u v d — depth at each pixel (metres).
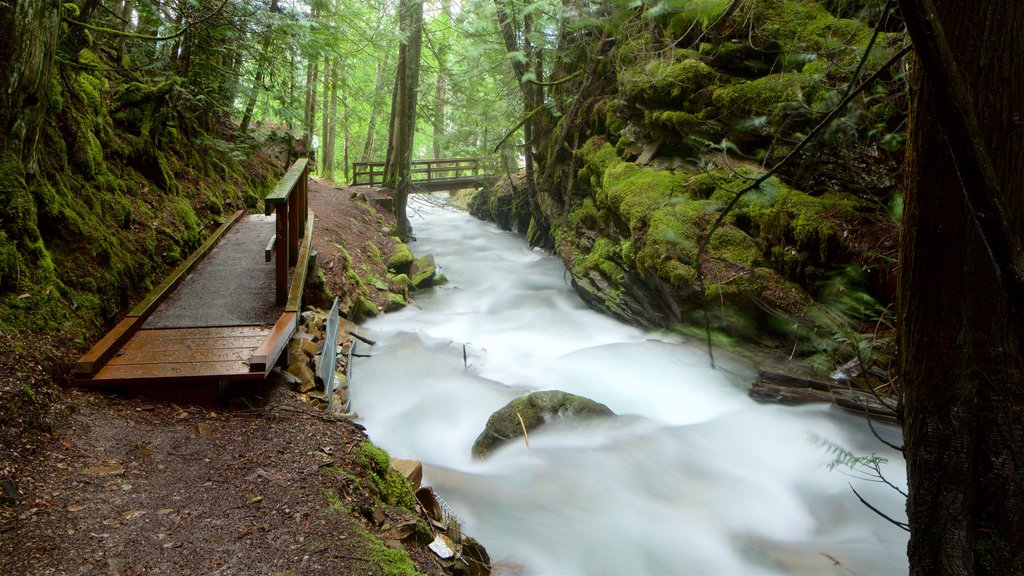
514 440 5.55
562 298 11.46
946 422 2.11
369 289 10.62
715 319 7.22
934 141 2.05
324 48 9.29
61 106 5.25
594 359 7.72
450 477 5.10
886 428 5.56
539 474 5.13
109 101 6.80
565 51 11.44
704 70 8.43
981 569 2.09
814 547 4.35
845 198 6.58
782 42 7.36
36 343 3.88
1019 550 2.03
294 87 10.26
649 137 9.42
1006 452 2.04
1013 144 1.90
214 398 4.17
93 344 4.49
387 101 21.02
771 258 6.96
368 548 2.79
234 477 3.28
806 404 6.02
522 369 7.76
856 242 6.16
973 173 1.58
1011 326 2.01
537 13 11.05
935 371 2.12
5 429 3.13
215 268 6.65
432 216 23.25
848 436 5.57
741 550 4.29
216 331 4.91
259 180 11.46
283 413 4.21
